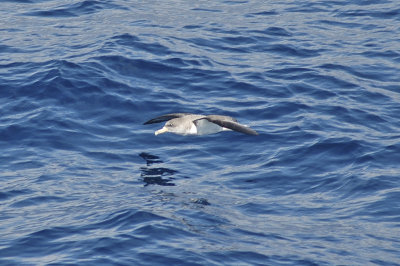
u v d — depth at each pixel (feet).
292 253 230.68
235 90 374.02
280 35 460.96
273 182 285.64
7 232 241.55
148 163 301.22
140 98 359.05
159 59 405.39
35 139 316.40
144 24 471.62
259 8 520.42
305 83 383.24
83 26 465.88
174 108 351.46
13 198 268.21
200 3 531.91
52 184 279.49
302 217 258.37
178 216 251.19
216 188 279.49
